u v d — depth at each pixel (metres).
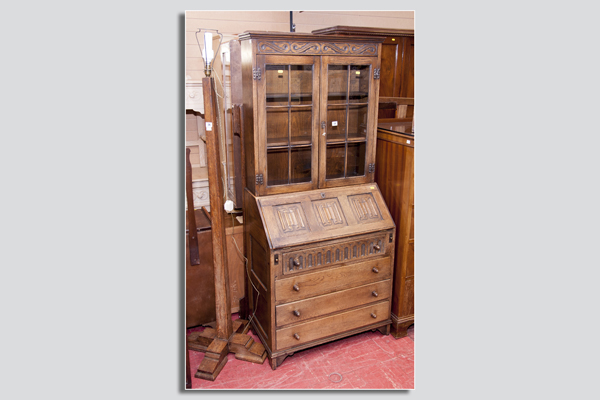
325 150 2.54
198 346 2.63
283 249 2.32
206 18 2.92
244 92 2.45
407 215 2.58
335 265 2.50
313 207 2.49
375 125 2.63
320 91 2.42
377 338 2.80
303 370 2.49
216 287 2.46
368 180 2.71
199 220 2.85
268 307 2.43
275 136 2.45
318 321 2.55
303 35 2.29
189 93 2.73
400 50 3.29
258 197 2.43
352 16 3.39
